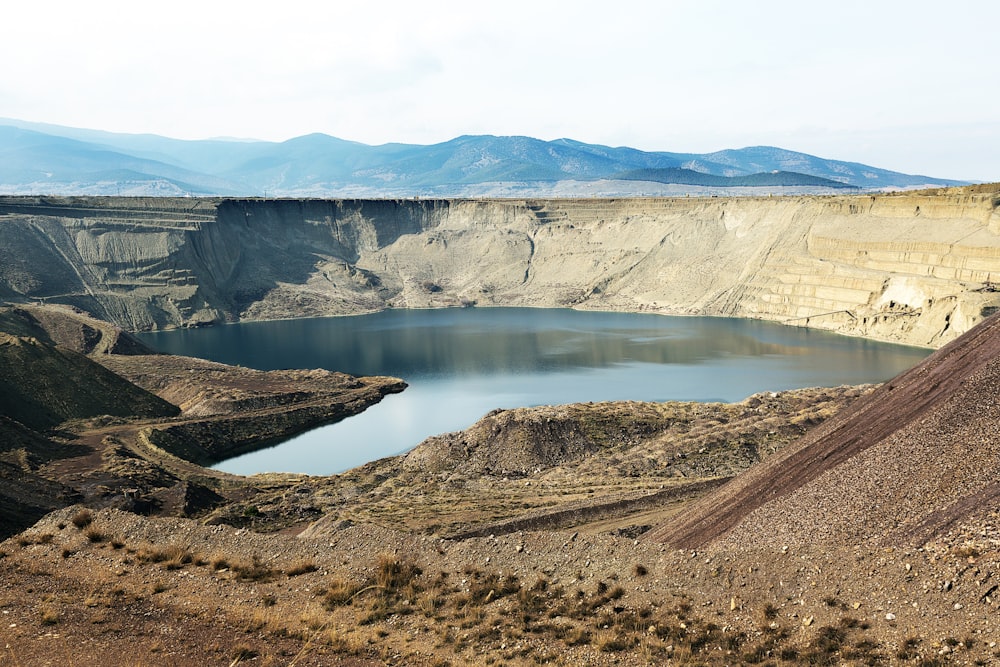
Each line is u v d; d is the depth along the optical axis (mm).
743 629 27594
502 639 28891
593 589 32344
